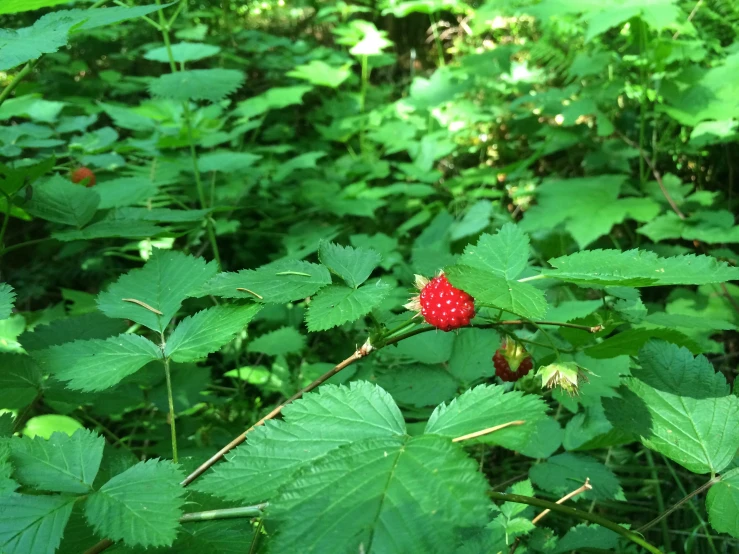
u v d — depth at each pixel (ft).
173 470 0.66
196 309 1.86
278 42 3.37
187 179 2.28
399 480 0.57
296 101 2.52
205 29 3.08
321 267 0.82
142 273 0.90
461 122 2.77
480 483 0.56
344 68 2.96
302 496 0.57
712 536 1.22
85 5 2.71
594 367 1.21
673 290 1.80
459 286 0.69
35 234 2.45
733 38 2.32
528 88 2.68
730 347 1.80
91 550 0.69
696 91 1.94
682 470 1.42
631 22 1.98
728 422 0.79
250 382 1.63
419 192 2.39
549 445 1.12
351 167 2.67
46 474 0.65
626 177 2.01
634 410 0.82
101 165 2.00
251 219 2.41
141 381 1.14
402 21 3.88
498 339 1.20
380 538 0.54
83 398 1.05
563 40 2.55
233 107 3.14
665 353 0.84
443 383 1.17
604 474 1.07
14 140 1.84
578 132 2.31
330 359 1.80
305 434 0.66
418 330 0.82
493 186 2.54
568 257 0.75
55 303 2.29
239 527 0.77
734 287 1.75
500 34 3.33
